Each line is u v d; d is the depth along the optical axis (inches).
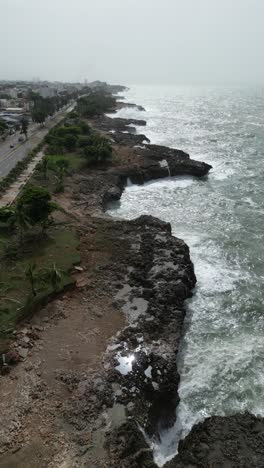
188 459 1093.8
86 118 7411.4
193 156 4830.2
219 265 2225.6
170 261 2052.2
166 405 1332.4
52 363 1406.3
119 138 5260.8
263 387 1416.1
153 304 1739.7
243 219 2876.5
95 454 1098.1
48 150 4074.8
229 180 3833.7
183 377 1461.6
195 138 6063.0
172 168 3892.7
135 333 1577.3
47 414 1208.8
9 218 2129.7
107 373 1365.7
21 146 4372.5
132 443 1123.9
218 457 1083.3
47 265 1915.6
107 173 3577.8
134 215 2952.8
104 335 1565.0
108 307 1734.7
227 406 1343.5
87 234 2362.2
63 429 1166.3
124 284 1891.0
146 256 2105.1
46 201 2169.0
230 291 1983.3
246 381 1443.2
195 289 1996.8
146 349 1494.8
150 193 3459.6
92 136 4603.8
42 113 5861.2
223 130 6766.7
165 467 1085.1
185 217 2928.2
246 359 1545.3
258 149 5157.5
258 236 2586.1
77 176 3444.9
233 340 1657.2
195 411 1328.7
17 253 2021.4
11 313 1583.4
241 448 1108.5
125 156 4234.7
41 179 3203.7
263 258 2297.0
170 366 1408.7
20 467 1055.0
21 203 2085.4
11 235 2222.0
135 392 1298.0
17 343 1470.2
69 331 1577.3
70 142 4279.0
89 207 2856.8
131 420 1199.6
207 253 2358.5
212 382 1438.2
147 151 4451.3
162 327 1631.4
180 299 1807.3
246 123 7593.5
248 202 3230.8
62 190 3034.0
